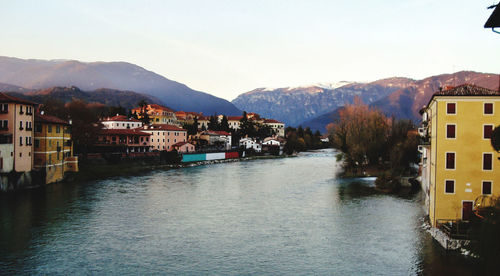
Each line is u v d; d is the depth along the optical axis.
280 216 52.50
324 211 55.28
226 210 56.47
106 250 38.22
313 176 98.94
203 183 85.94
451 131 39.09
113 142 134.00
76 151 106.56
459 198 39.12
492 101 38.25
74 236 42.75
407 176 82.31
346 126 115.31
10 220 49.19
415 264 33.75
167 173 107.94
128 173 104.94
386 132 108.31
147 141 144.50
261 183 85.69
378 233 43.50
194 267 33.91
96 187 77.88
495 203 31.38
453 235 36.56
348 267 33.62
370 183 83.50
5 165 67.75
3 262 34.81
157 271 32.97
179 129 167.00
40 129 76.06
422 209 55.75
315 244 40.03
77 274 32.25
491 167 38.31
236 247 39.28
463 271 31.73
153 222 49.25
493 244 27.23
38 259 35.59
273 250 38.31
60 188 75.12
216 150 170.25
